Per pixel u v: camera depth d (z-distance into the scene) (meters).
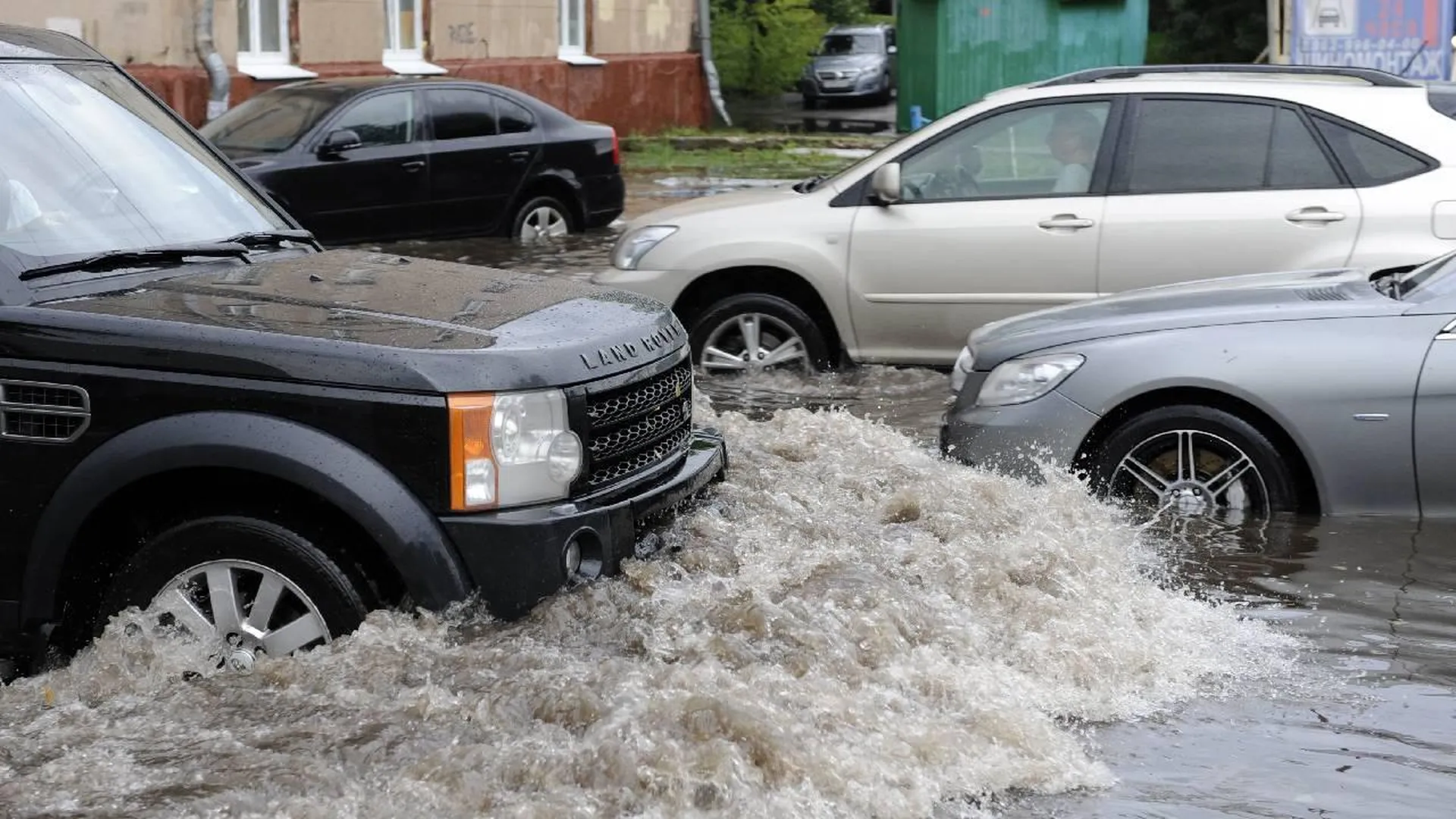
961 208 8.46
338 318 4.36
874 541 5.09
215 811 3.42
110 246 4.76
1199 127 8.22
